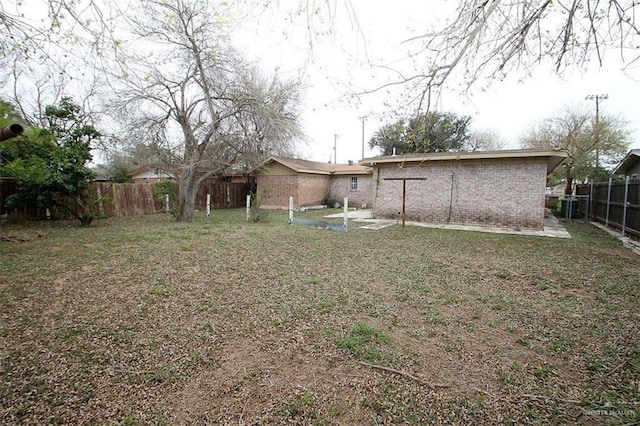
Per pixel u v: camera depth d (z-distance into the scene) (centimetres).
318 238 834
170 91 1021
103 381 225
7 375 230
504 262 584
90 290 416
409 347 277
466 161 1134
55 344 277
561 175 1978
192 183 1163
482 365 250
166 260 578
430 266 550
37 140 848
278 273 503
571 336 298
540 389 220
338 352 267
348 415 195
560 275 500
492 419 191
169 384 223
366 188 2016
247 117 1099
